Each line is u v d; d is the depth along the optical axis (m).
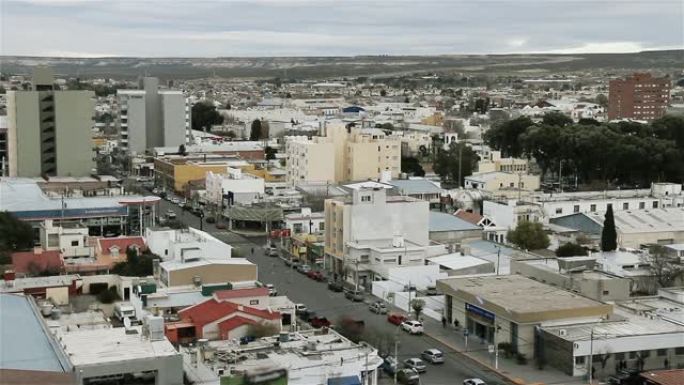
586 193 180.50
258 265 139.50
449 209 182.62
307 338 84.31
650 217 154.00
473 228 149.00
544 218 159.62
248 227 169.50
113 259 122.31
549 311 94.00
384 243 131.38
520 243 143.88
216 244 116.69
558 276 110.31
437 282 110.25
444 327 106.69
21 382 60.12
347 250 129.75
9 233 134.62
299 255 144.50
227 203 177.12
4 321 77.19
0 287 100.50
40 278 106.00
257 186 181.00
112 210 154.12
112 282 106.00
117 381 67.19
